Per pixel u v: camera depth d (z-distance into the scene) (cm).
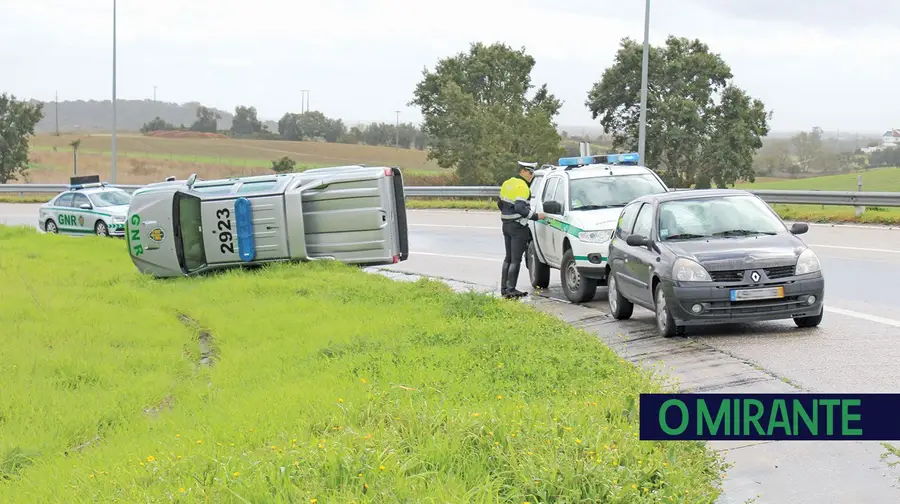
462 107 6906
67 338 1329
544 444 607
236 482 557
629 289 1285
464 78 7394
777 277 1115
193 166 10362
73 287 1800
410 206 3919
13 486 719
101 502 594
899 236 2133
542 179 1770
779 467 673
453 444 610
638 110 6122
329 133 14975
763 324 1207
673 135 5803
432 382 855
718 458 692
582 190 1598
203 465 623
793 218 2667
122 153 11362
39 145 12006
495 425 645
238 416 800
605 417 723
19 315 1498
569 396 805
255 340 1269
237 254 1898
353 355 1052
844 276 1577
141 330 1392
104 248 2525
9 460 808
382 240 1880
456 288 1720
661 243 1205
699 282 1112
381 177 1877
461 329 1139
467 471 574
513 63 7431
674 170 5991
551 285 1783
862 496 614
